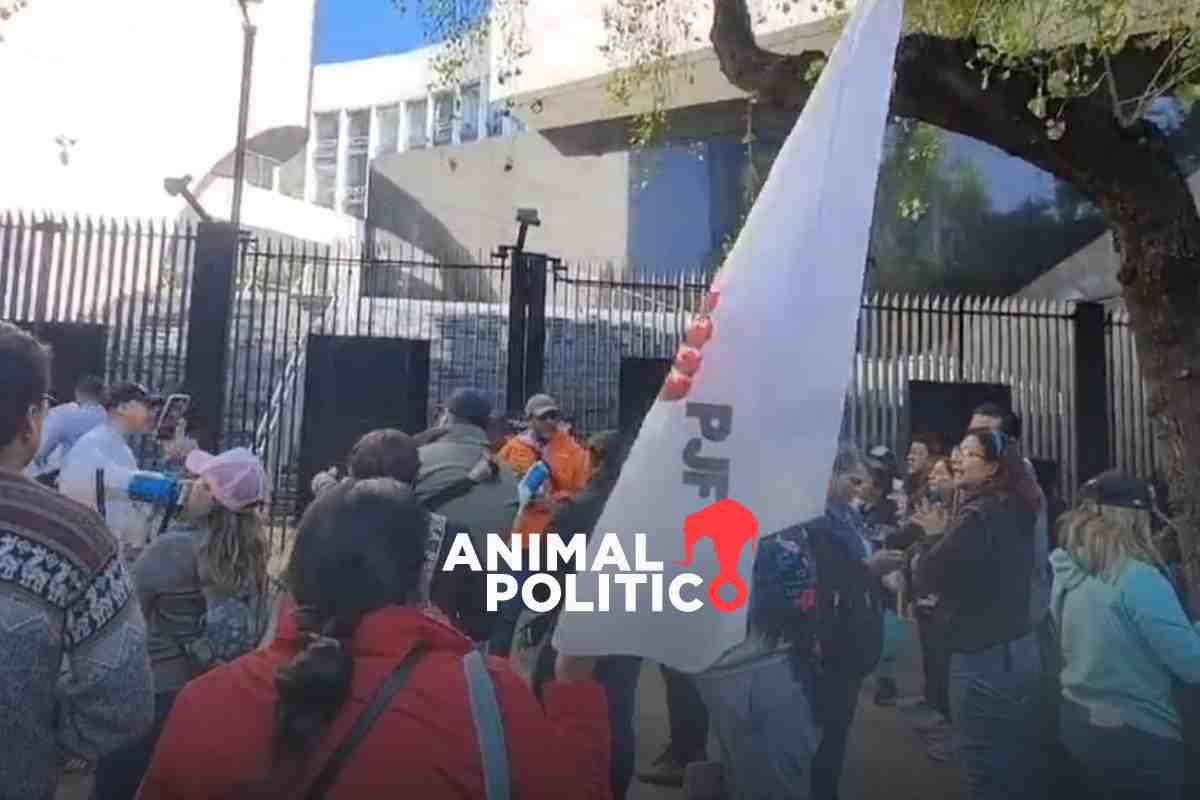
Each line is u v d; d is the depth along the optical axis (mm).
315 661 1854
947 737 6344
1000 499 4316
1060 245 22062
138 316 11711
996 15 6172
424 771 1804
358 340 10914
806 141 2248
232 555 3650
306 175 43000
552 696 2178
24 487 2166
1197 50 6117
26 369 2225
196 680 2020
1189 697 3855
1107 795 3834
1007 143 6289
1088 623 3826
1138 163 6109
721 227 25641
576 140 28688
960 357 11984
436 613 2160
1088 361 11750
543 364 11398
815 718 3955
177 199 29891
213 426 10539
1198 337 6020
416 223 32438
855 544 4137
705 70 20656
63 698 2123
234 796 1824
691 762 5422
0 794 2010
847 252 2211
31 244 11133
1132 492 3873
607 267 15742
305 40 36500
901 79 6180
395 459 3949
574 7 23297
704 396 2199
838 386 2180
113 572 2201
